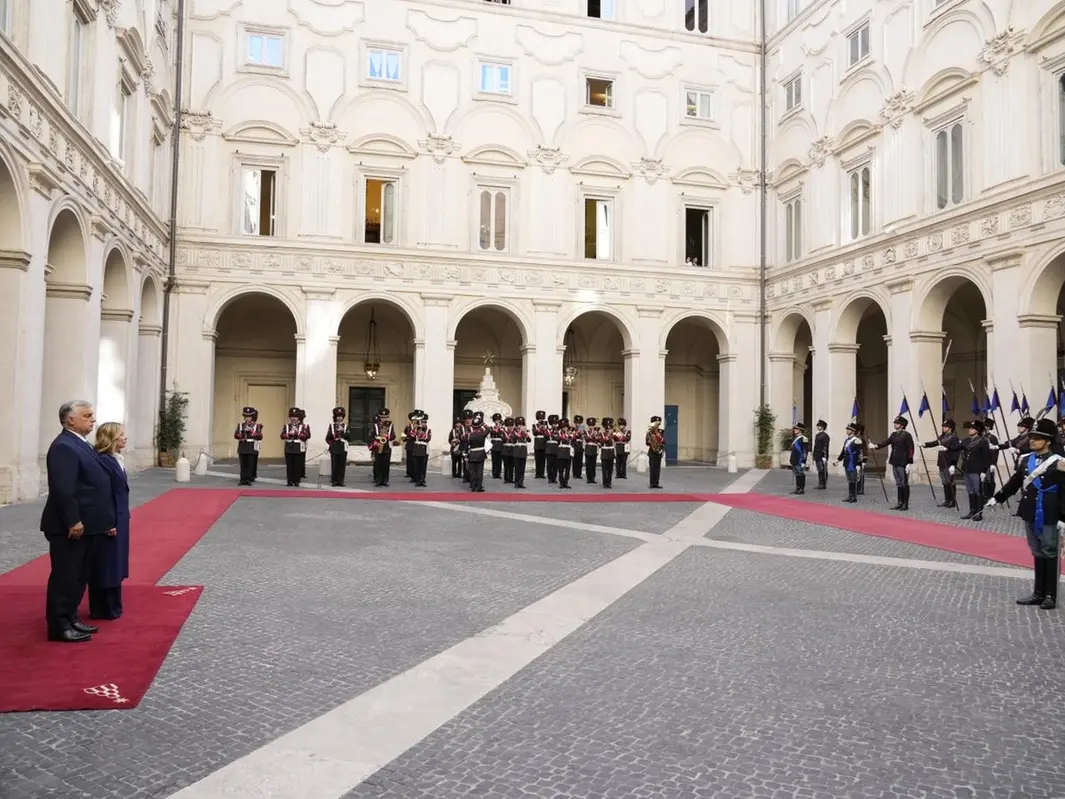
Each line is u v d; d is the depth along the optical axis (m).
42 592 8.19
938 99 22.78
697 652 6.70
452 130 29.22
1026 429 15.62
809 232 29.12
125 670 5.89
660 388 30.69
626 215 30.81
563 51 30.48
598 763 4.59
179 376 26.77
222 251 27.22
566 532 13.21
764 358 31.69
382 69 28.91
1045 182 19.03
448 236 29.00
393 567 9.95
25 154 13.70
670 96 31.48
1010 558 11.14
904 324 23.98
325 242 27.97
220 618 7.41
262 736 4.84
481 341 34.78
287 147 28.00
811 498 19.58
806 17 29.50
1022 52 19.95
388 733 4.93
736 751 4.80
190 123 27.16
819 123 28.59
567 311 29.92
